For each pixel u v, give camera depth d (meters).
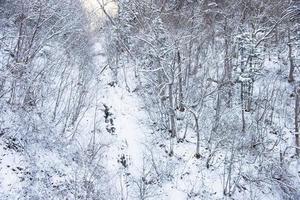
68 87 20.75
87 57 23.44
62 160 16.64
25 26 18.41
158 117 21.31
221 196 17.77
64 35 22.97
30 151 15.73
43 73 18.42
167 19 22.70
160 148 19.89
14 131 15.91
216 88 20.64
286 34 26.91
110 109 21.62
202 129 20.80
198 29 24.47
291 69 24.27
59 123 18.47
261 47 23.75
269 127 21.56
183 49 21.62
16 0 19.88
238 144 19.66
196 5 25.09
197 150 19.27
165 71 19.25
